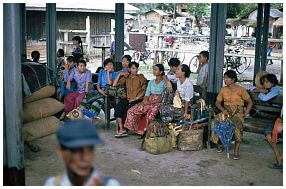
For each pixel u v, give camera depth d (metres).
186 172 4.99
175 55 17.06
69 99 6.89
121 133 6.42
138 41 17.11
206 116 5.96
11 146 3.68
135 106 6.36
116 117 6.48
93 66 17.38
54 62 7.12
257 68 9.95
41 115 5.57
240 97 5.62
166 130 5.74
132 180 4.72
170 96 6.13
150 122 5.85
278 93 5.71
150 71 15.48
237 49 15.75
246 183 4.66
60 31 18.78
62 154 1.84
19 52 3.58
